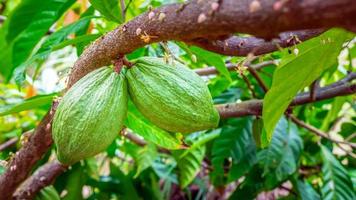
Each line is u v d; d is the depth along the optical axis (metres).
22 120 1.46
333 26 0.36
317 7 0.35
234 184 1.72
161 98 0.64
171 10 0.51
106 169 1.83
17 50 0.81
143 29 0.56
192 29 0.49
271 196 1.62
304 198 1.24
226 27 0.44
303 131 1.37
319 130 1.28
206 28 0.47
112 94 0.64
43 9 0.73
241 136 1.29
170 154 1.55
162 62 0.66
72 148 0.62
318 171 1.39
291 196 1.32
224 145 1.28
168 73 0.65
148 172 1.51
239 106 1.02
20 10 0.65
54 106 0.73
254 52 0.59
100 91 0.63
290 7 0.36
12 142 1.35
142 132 0.91
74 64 0.70
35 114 1.50
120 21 0.76
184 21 0.49
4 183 0.87
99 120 0.62
